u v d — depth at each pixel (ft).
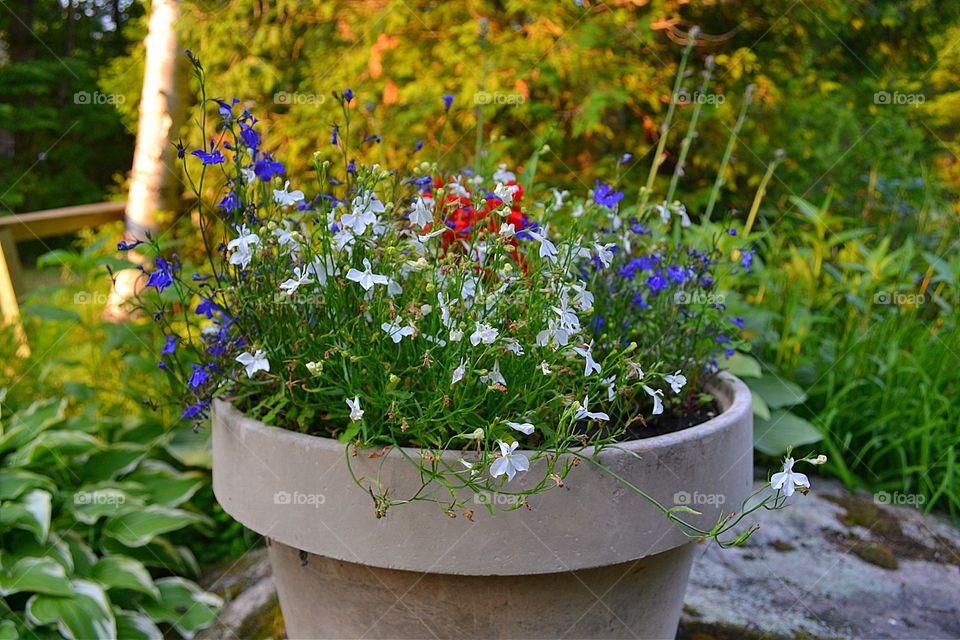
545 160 11.18
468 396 3.59
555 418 3.68
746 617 5.79
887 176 12.59
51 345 7.86
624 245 4.60
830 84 13.43
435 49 11.22
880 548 6.83
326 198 4.00
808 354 8.65
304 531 3.65
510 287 3.72
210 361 4.15
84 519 6.30
